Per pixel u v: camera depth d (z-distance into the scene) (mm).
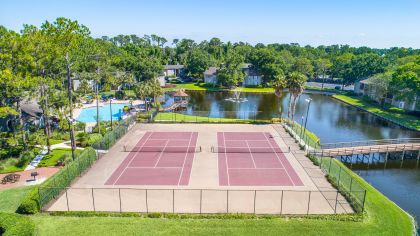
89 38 58812
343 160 51031
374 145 51000
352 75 121875
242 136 55125
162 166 40469
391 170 46906
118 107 84062
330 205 30125
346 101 103250
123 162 41875
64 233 24891
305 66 143625
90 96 95062
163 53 188750
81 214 27672
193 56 151375
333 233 25406
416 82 74812
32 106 61594
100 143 44969
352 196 31156
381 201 32406
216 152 46219
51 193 30359
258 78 136125
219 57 184750
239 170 39250
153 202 30594
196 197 31672
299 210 29047
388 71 102938
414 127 70062
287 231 25531
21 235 22938
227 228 25844
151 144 49969
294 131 58688
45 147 47500
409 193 38406
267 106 94562
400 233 26500
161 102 97000
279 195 32219
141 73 117938
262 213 28328
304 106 96188
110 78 93938
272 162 42312
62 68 50781
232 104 97375
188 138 53531
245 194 32375
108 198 31359
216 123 64750
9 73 38562
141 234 24875
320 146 50281
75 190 33156
